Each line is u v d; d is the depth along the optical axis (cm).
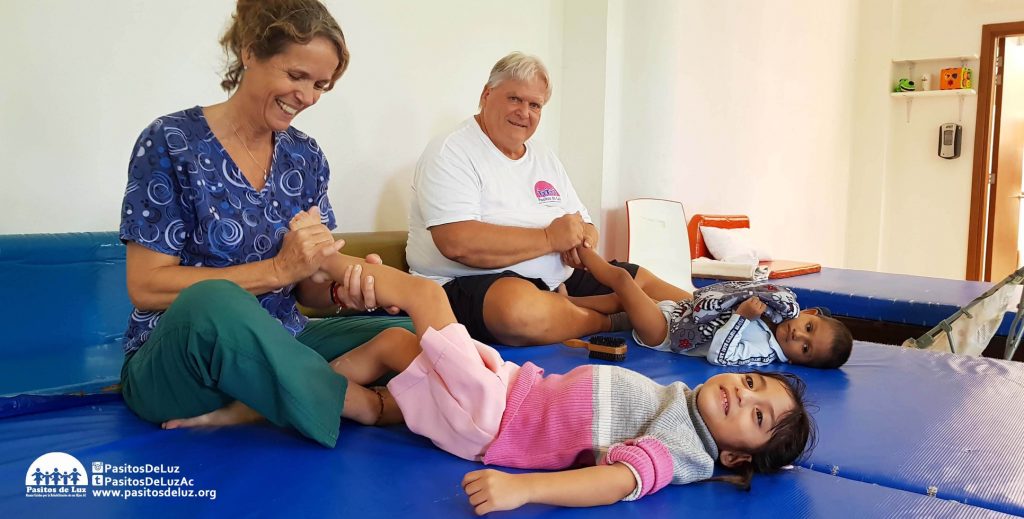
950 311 333
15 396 158
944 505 128
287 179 179
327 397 145
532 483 119
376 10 312
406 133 332
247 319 137
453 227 255
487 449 142
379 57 316
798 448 143
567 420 142
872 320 359
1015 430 169
